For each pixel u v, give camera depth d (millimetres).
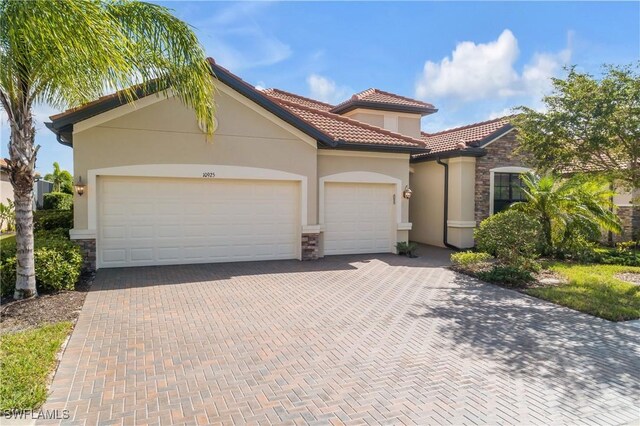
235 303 8984
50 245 10031
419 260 14992
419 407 4754
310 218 14594
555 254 15242
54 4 6875
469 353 6387
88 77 8156
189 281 10969
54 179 36062
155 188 12883
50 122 11328
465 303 9250
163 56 9164
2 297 8852
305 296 9680
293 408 4691
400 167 16547
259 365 5836
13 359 5652
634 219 18594
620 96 10195
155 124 12484
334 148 15406
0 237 21078
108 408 4605
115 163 12133
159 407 4652
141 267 12656
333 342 6777
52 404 4664
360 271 12758
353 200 16141
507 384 5363
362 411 4648
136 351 6258
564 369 5836
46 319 7598
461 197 17844
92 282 10609
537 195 15086
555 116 11172
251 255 14156
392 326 7625
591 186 14883
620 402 4922
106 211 12438
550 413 4660
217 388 5137
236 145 13438
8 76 7523
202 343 6637
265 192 14234
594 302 9102
